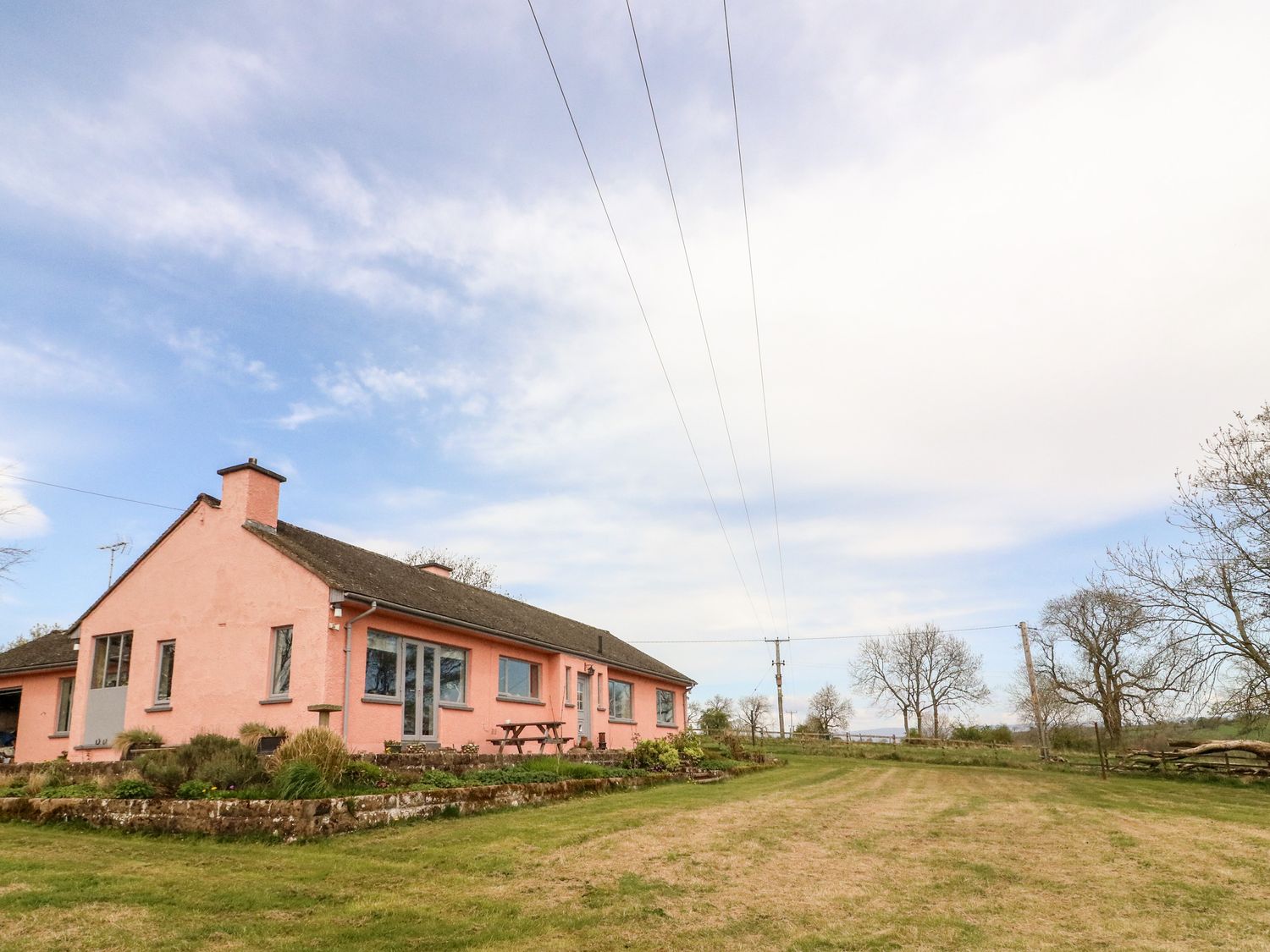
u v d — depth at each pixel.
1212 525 23.61
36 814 10.10
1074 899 7.14
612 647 29.84
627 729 27.27
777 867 8.34
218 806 9.27
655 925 6.17
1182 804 16.02
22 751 19.14
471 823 10.52
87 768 12.21
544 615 29.00
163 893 6.55
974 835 10.70
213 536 15.81
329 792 10.23
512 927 5.99
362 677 14.82
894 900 7.05
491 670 19.08
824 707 76.69
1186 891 7.47
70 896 6.33
